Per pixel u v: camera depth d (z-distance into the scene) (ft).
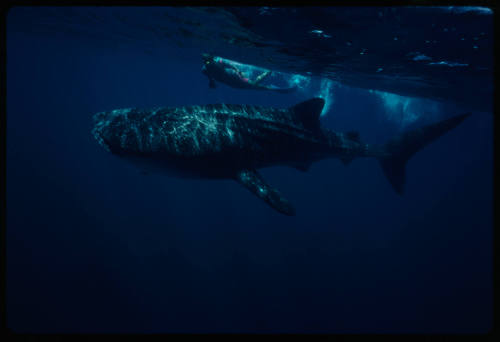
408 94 52.75
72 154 157.79
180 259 92.73
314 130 22.85
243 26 24.95
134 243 95.50
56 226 95.45
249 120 19.79
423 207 147.43
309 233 112.16
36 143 161.27
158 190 127.13
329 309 83.56
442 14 15.83
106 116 17.85
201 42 38.09
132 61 135.74
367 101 114.01
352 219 127.44
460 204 156.35
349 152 25.57
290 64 38.29
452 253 114.62
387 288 94.07
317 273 94.99
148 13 30.12
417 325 82.53
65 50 136.36
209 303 80.94
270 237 108.27
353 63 31.40
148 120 17.35
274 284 88.28
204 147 17.52
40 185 116.06
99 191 122.62
